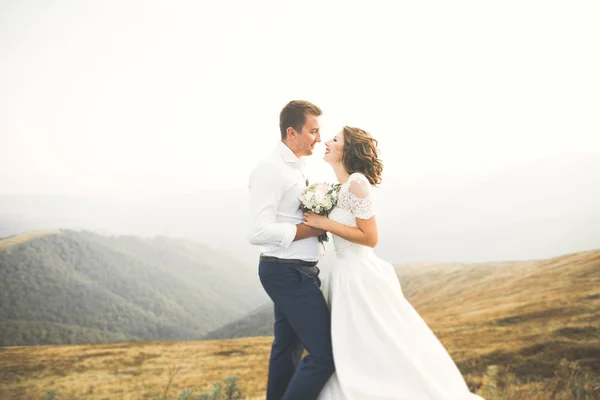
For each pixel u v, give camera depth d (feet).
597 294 51.39
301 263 7.75
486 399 24.73
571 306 48.93
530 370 31.48
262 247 7.97
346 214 7.98
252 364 55.21
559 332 40.09
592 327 39.34
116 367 57.62
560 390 26.53
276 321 8.62
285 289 7.69
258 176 7.63
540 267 78.79
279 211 7.93
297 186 7.99
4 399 48.14
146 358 61.21
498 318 52.49
